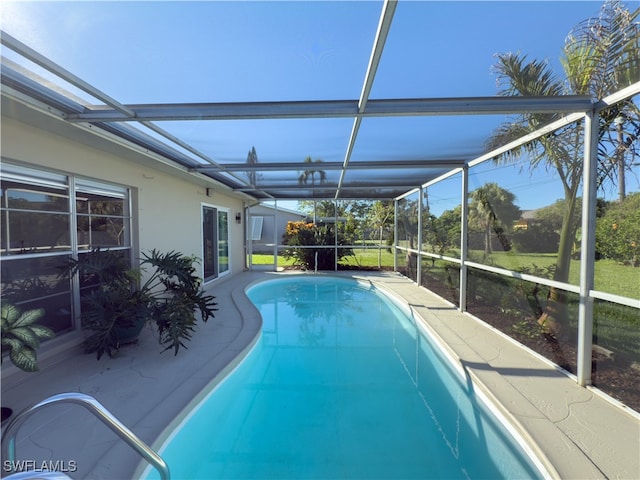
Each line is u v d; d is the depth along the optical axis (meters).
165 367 3.30
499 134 3.67
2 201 2.95
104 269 3.56
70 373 3.14
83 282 3.80
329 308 6.98
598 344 2.79
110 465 1.98
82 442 2.17
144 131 3.62
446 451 2.57
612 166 2.68
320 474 2.34
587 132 2.73
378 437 2.75
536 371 3.20
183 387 2.89
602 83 2.50
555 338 3.37
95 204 4.04
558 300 3.36
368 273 10.32
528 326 3.79
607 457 2.02
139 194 4.78
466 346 3.88
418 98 2.74
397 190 8.69
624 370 2.57
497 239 4.50
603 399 2.65
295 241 11.01
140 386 2.91
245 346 3.94
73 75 2.22
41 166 3.21
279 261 14.55
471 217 5.26
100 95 2.50
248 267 10.77
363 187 7.74
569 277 3.24
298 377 3.80
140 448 1.51
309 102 2.75
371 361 4.26
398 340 5.05
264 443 2.68
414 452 2.57
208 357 3.57
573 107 2.69
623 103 2.57
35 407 1.34
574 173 3.18
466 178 5.29
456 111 2.79
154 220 5.19
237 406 3.20
